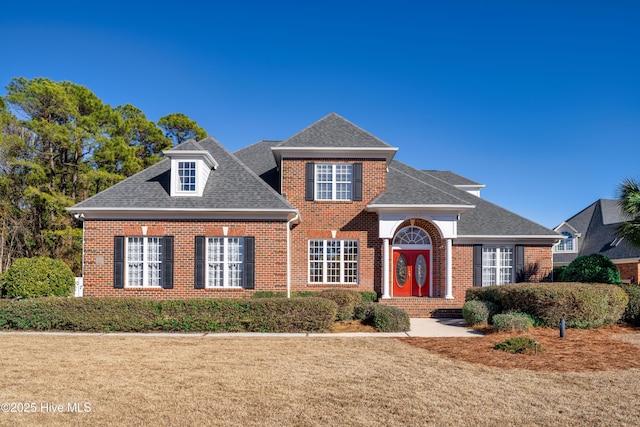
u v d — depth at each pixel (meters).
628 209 17.58
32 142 36.41
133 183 20.59
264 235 19.41
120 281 19.14
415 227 23.02
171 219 19.36
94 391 8.26
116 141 39.56
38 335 14.51
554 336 14.07
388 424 6.78
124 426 6.64
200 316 15.30
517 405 7.67
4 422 6.75
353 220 22.02
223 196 19.89
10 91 35.41
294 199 22.03
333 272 21.97
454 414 7.22
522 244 22.94
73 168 38.09
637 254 30.28
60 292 18.25
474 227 23.05
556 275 24.98
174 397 7.94
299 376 9.39
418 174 26.92
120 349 12.19
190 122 52.22
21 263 18.02
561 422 6.94
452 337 14.30
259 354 11.59
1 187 35.31
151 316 15.28
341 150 21.89
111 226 19.36
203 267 19.25
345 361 10.84
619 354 11.67
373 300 21.00
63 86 38.75
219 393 8.18
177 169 19.91
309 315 15.37
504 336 14.13
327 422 6.83
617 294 15.62
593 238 36.22
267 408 7.42
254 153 27.31
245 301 15.45
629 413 7.33
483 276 23.08
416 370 9.98
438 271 22.52
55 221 36.81
